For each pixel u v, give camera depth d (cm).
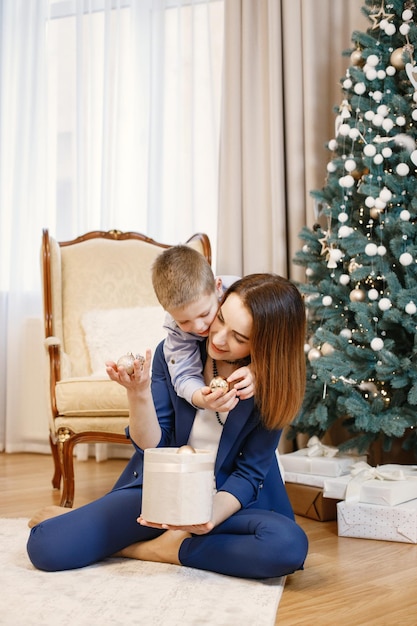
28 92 401
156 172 378
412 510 213
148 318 324
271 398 159
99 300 328
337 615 146
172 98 380
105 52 384
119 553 179
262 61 351
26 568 170
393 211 269
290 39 338
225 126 354
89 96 390
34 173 397
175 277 162
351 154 279
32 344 396
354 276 264
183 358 174
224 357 161
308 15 333
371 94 275
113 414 263
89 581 159
